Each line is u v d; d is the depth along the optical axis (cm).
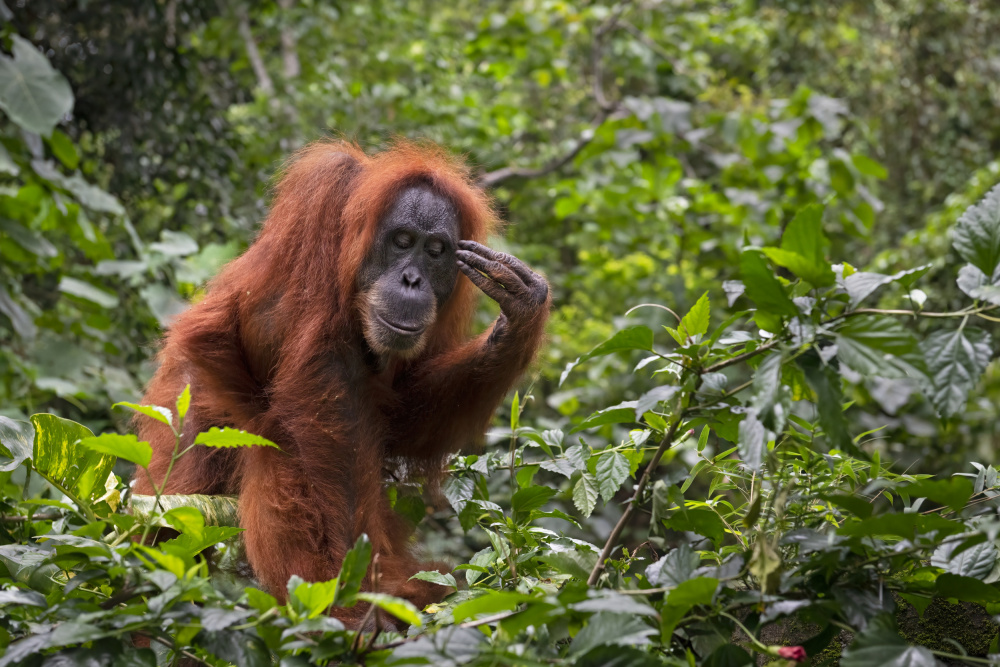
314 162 302
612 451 214
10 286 534
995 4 1082
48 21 662
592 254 854
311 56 832
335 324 283
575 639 155
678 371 193
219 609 158
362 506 275
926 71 1058
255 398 295
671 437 185
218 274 321
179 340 291
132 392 535
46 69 488
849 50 1038
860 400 584
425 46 889
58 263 548
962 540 162
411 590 258
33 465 204
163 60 679
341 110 764
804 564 169
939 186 1022
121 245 629
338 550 263
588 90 982
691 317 191
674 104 739
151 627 159
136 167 664
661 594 171
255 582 287
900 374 155
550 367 764
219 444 183
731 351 204
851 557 174
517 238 966
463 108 864
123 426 486
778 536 176
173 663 198
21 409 528
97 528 183
